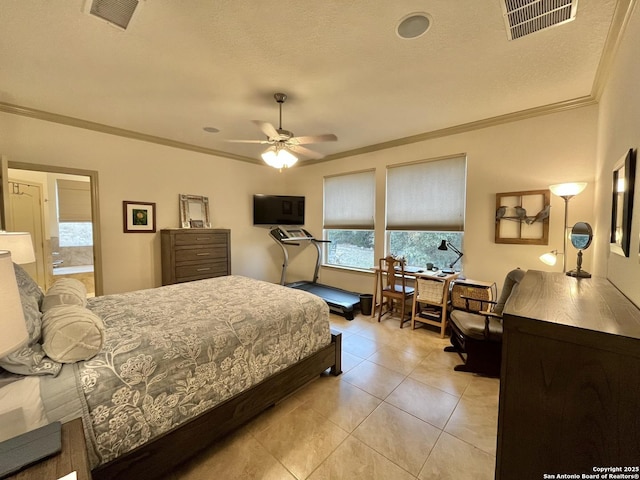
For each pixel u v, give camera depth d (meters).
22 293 1.37
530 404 1.01
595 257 2.59
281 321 2.04
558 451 0.97
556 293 1.49
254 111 3.14
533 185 3.07
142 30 1.83
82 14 1.68
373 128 3.67
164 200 4.23
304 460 1.60
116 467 1.21
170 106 3.02
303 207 5.54
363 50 2.04
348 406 2.08
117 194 3.78
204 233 4.28
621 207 1.65
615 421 0.89
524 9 1.63
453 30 1.82
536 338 1.00
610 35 1.82
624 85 1.70
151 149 4.07
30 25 1.76
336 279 5.10
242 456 1.63
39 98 2.83
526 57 2.10
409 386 2.34
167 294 2.49
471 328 2.50
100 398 1.19
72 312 1.31
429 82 2.48
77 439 0.88
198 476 1.50
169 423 1.41
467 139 3.53
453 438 1.77
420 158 3.95
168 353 1.44
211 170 4.76
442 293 3.30
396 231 4.36
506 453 1.05
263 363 1.88
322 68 2.27
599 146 2.55
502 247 3.30
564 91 2.62
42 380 1.11
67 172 3.36
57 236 5.14
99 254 3.65
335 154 5.00
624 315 1.07
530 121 3.07
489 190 3.37
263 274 5.61
